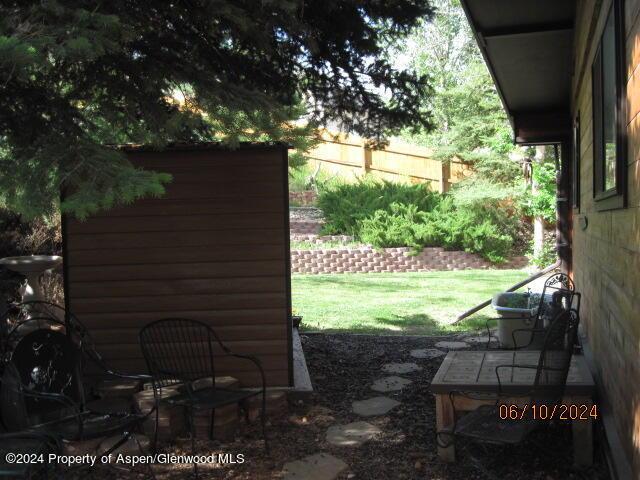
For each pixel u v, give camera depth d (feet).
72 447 12.12
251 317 15.44
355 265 47.34
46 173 9.74
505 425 10.62
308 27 13.83
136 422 11.00
